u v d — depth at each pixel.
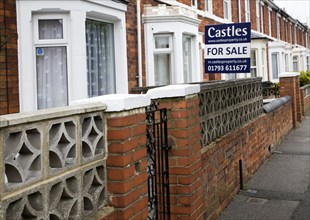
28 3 6.63
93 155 2.88
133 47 9.58
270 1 26.97
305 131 14.12
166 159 4.51
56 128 2.52
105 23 8.62
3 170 2.05
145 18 10.07
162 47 10.52
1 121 2.03
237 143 7.09
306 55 40.81
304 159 9.66
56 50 7.19
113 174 3.06
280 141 11.89
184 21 10.59
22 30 6.59
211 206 5.53
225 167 6.31
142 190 3.38
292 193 6.99
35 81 6.87
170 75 10.48
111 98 3.08
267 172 8.45
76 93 7.09
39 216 2.31
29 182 2.23
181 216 4.61
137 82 9.69
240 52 8.14
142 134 3.41
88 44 8.11
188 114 4.61
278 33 30.83
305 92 19.56
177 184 4.61
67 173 2.57
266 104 10.66
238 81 7.31
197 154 4.86
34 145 2.34
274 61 26.14
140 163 3.35
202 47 13.78
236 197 6.79
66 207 2.59
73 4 7.00
